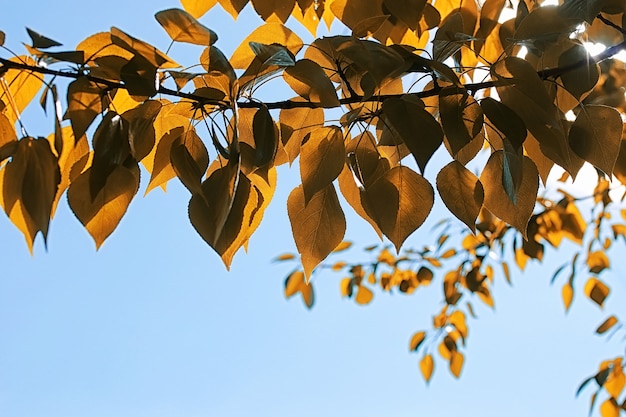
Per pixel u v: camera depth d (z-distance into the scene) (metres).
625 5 1.13
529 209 1.07
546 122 1.04
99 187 0.98
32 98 1.09
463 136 1.03
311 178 1.08
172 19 1.04
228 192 0.99
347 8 1.18
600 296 2.30
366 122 1.12
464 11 1.26
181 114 1.08
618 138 1.08
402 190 1.07
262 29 1.12
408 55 1.05
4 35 1.03
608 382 2.19
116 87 1.01
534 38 1.10
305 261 1.12
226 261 1.05
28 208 0.98
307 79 1.05
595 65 1.11
